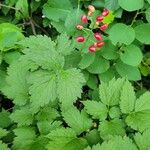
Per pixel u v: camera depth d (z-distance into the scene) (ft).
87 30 0.72
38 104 0.59
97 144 0.56
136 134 0.59
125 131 0.63
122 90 0.63
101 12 0.76
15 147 0.61
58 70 0.61
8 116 0.67
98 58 0.71
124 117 0.64
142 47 0.80
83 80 0.60
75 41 0.71
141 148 0.58
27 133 0.62
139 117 0.62
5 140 0.65
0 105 0.81
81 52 0.70
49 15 0.76
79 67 0.69
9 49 0.71
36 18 0.86
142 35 0.71
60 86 0.59
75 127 0.62
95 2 0.77
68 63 0.71
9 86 0.64
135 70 0.71
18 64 0.64
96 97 0.70
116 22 0.77
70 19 0.73
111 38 0.67
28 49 0.64
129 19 0.80
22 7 0.78
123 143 0.57
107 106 0.64
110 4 0.74
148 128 0.60
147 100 0.63
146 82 0.84
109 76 0.72
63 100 0.59
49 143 0.59
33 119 0.64
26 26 0.86
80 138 0.61
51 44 0.66
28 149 0.60
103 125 0.62
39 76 0.60
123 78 0.65
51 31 0.85
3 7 0.83
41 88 0.59
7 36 0.70
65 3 0.76
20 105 0.64
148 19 0.72
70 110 0.63
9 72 0.65
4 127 0.66
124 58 0.69
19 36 0.72
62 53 0.66
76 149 0.59
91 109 0.63
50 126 0.63
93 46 0.68
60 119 0.66
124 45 0.70
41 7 0.84
